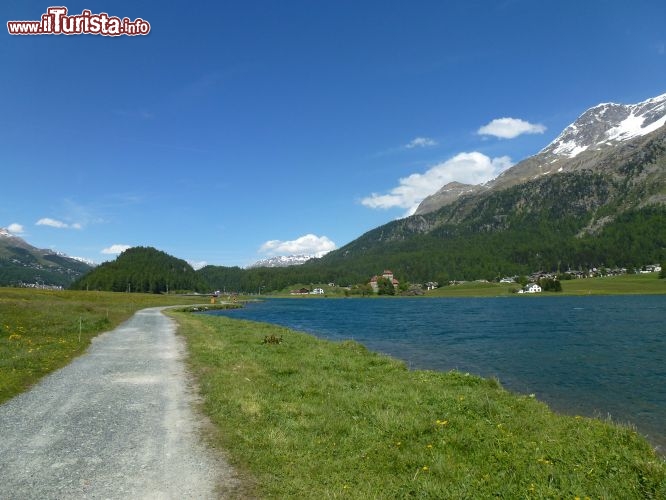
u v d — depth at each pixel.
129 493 7.73
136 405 13.41
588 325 61.03
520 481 8.54
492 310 104.19
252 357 22.92
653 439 15.12
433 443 10.65
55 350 23.20
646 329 55.03
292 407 13.24
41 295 89.06
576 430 12.55
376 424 11.86
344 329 59.03
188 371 18.97
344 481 8.48
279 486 8.11
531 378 25.53
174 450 9.77
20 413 12.39
